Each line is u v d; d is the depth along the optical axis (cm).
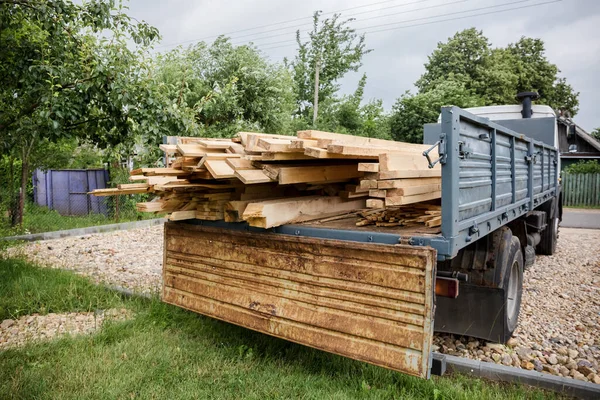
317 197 357
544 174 597
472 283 385
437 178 337
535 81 3719
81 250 844
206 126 1377
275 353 369
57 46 612
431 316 250
